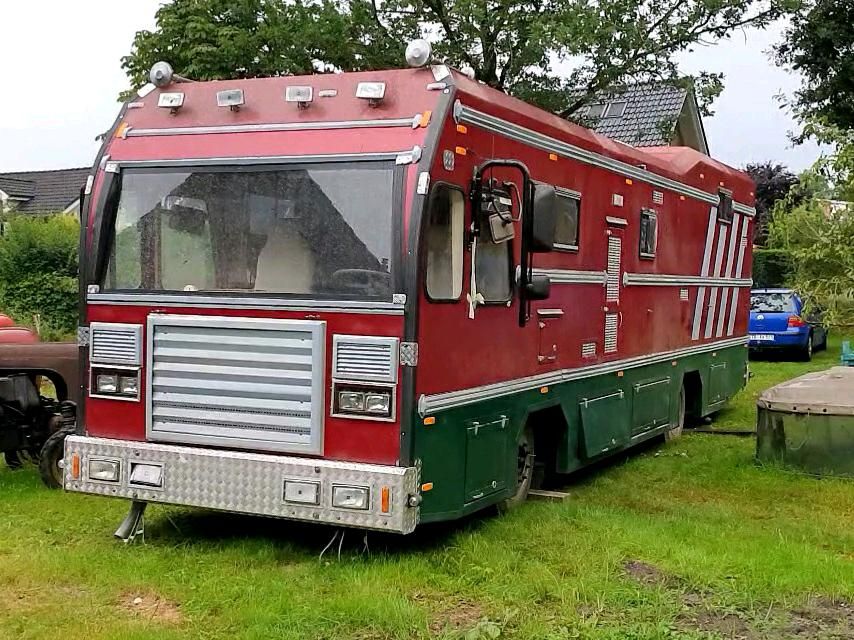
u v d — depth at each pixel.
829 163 8.15
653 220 9.69
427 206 5.67
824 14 23.52
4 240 22.73
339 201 5.87
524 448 7.59
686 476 8.97
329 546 6.25
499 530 6.73
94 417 6.40
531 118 7.11
